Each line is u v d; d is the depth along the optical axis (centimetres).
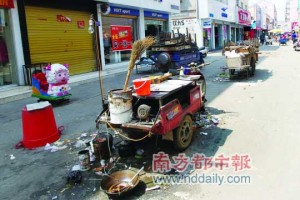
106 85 1226
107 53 1739
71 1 1420
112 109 451
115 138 570
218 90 984
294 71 1357
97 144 472
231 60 1162
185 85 515
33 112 552
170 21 2441
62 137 602
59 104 905
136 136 484
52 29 1333
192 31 3167
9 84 1150
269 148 486
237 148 493
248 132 563
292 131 556
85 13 1535
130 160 471
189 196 363
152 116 460
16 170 468
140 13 2005
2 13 1114
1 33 1116
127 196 370
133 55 461
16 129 684
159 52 1352
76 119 730
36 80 896
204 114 695
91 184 407
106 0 1566
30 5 1212
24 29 1177
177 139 476
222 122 631
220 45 3953
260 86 1016
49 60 1323
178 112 473
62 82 897
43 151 536
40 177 439
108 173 430
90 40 1585
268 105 754
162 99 441
